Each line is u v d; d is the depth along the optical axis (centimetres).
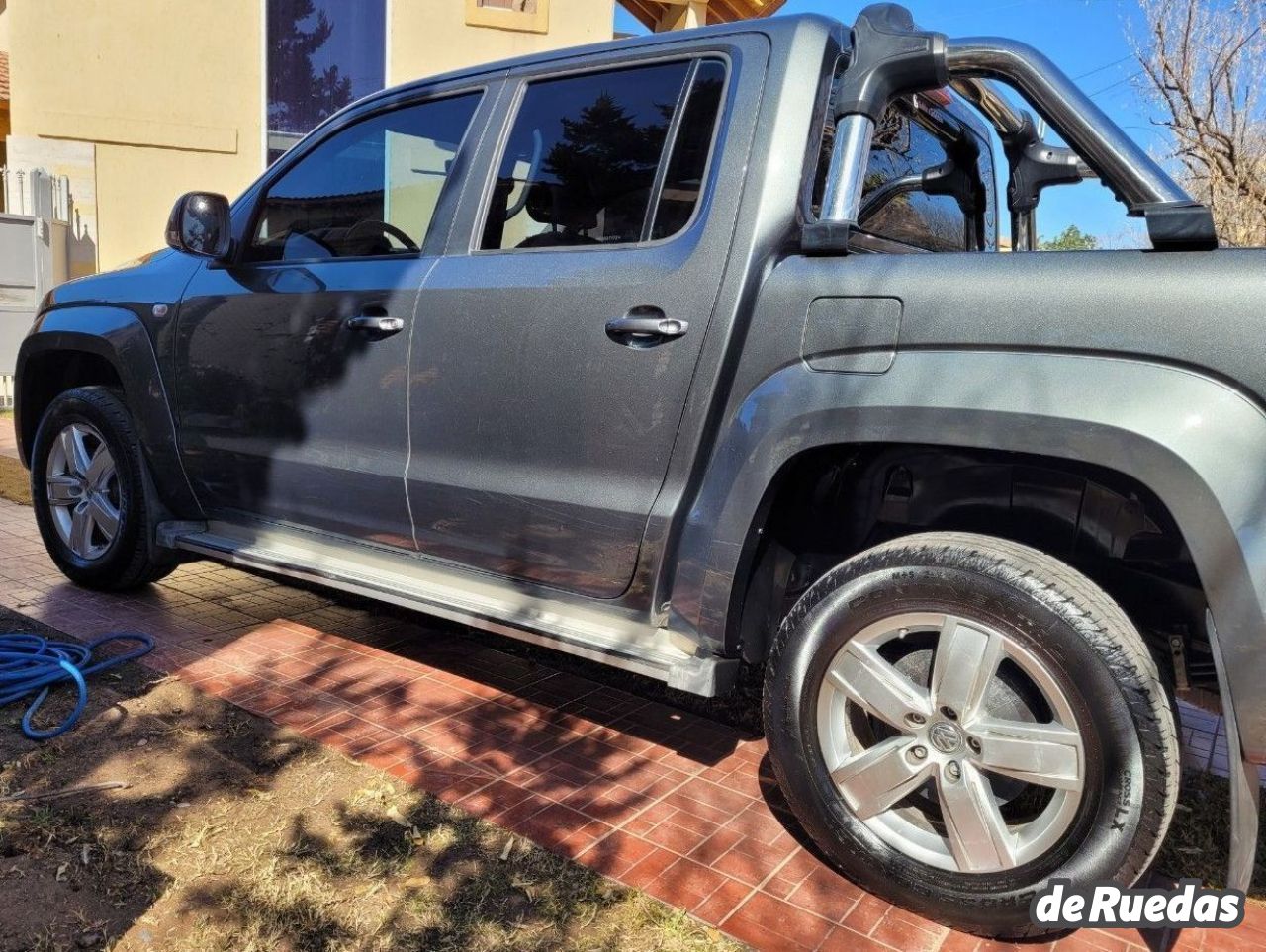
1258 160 805
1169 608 237
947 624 222
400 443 318
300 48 1040
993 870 218
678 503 263
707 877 242
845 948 217
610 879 239
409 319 312
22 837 245
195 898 225
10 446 848
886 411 226
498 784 283
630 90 291
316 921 219
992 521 254
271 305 349
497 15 1052
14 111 989
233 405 364
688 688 256
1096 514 241
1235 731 193
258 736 306
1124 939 224
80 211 1013
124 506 411
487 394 296
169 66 1012
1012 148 352
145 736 303
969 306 221
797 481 264
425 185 329
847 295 238
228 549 372
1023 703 221
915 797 244
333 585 338
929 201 328
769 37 271
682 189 274
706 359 257
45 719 312
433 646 395
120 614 413
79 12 986
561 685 361
